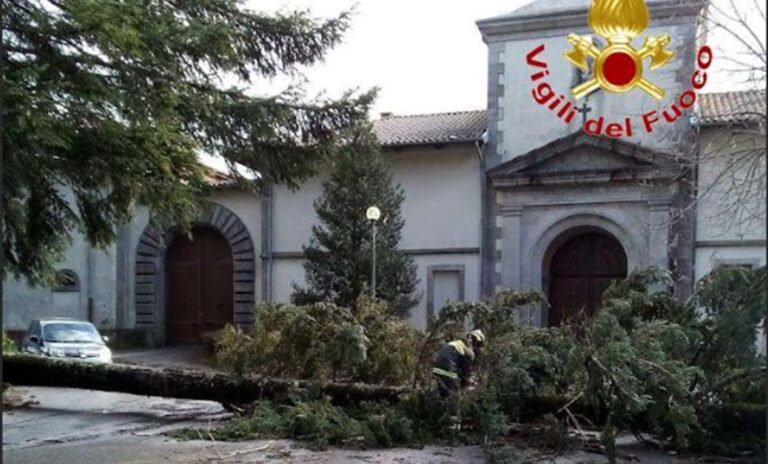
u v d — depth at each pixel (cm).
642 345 880
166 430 1078
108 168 1125
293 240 2492
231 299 2667
